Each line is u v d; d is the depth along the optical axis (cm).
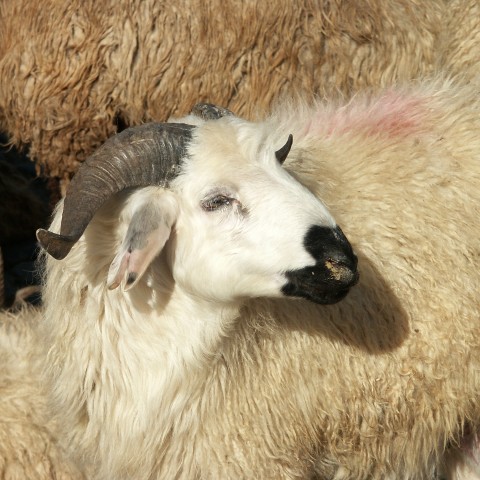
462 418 891
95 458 853
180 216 743
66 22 1136
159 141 735
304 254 711
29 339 977
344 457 883
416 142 891
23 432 923
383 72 1167
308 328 825
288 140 775
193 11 1123
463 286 855
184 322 783
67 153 1197
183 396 799
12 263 1391
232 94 1148
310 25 1137
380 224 851
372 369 845
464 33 1148
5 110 1201
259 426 820
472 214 868
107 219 769
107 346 798
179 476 831
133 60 1139
